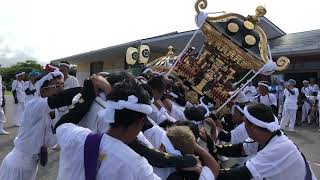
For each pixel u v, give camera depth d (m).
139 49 5.88
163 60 6.62
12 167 3.43
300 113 15.34
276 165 2.54
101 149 1.85
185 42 17.25
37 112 3.36
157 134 2.89
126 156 1.82
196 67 5.17
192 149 2.38
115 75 2.40
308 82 15.66
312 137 11.42
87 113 2.35
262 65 4.91
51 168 6.50
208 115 4.19
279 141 2.62
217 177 2.50
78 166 1.89
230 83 5.14
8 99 27.30
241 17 5.11
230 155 3.39
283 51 15.20
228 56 5.08
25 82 11.70
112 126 1.90
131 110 1.82
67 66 7.02
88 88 2.35
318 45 14.06
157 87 3.68
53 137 3.45
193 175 2.30
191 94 4.98
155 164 2.18
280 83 15.27
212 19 4.99
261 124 2.60
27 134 3.40
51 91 3.43
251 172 2.54
